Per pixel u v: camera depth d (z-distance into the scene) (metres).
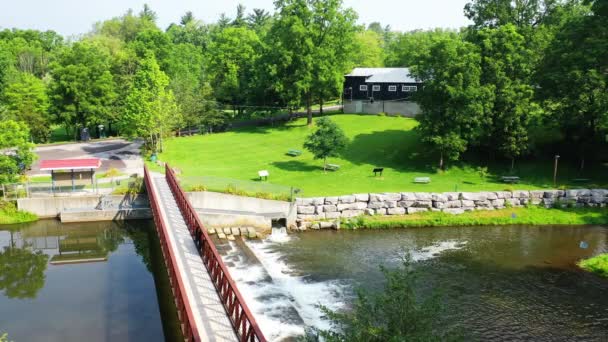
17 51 111.31
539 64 54.12
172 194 38.31
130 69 87.44
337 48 69.62
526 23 66.56
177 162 55.38
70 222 42.69
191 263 24.59
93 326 25.30
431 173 52.03
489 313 26.25
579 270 32.28
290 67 69.19
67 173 43.59
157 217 31.36
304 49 66.56
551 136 59.38
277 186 42.84
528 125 51.38
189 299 20.64
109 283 31.03
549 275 31.41
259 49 79.94
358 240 38.00
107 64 90.00
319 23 68.12
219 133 71.81
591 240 38.22
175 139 67.31
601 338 24.00
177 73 89.75
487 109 49.34
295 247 36.28
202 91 76.12
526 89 50.31
